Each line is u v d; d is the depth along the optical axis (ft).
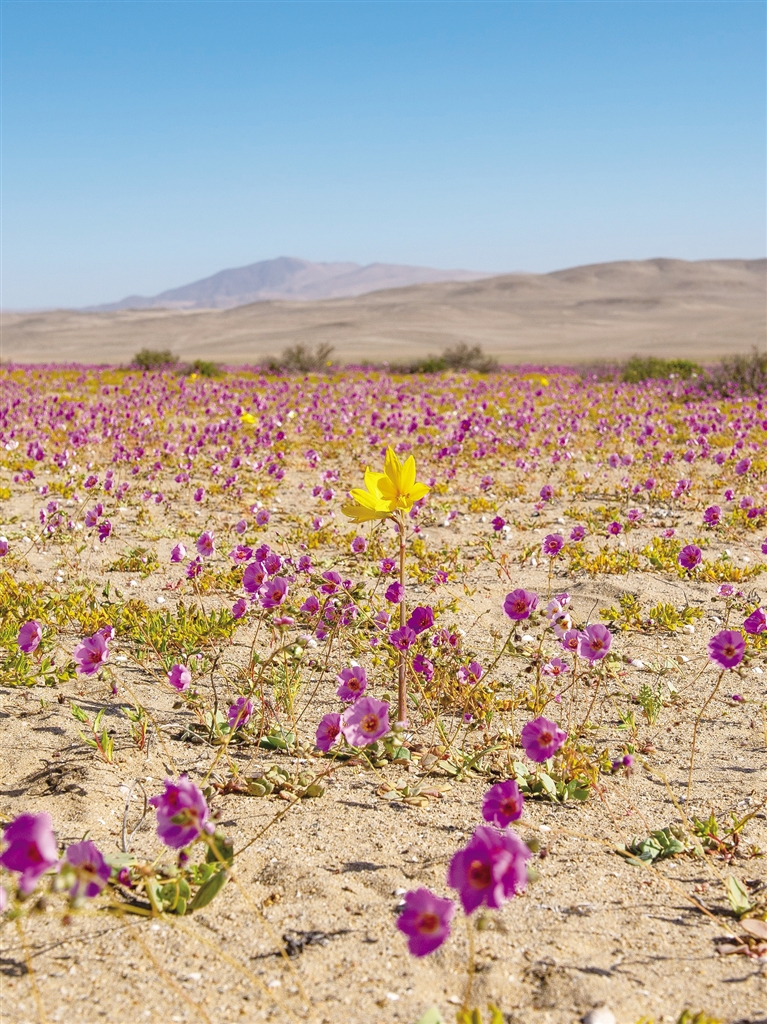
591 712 14.12
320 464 39.88
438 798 11.13
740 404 67.82
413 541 25.18
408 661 13.32
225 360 218.38
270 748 12.47
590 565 22.47
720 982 7.61
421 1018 6.55
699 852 9.76
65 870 6.30
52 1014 7.02
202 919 8.38
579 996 7.34
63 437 45.93
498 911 8.62
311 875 9.12
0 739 12.36
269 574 13.46
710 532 26.73
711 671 16.02
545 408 63.31
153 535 25.95
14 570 21.79
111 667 15.37
